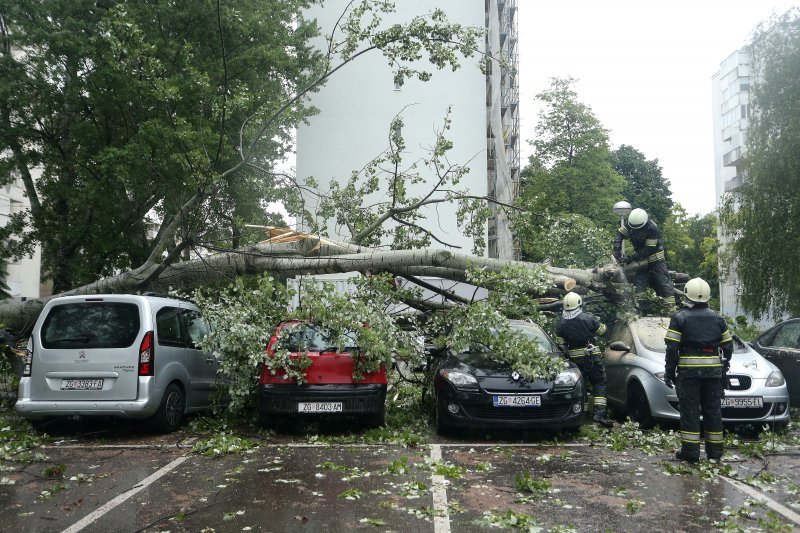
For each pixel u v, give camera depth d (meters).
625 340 10.44
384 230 13.07
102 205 17.62
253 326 8.97
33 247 20.44
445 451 7.96
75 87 17.36
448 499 5.84
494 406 8.38
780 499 5.92
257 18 18.78
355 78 33.44
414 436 8.50
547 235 12.30
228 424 9.62
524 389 8.43
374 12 11.60
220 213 12.21
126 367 8.62
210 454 7.64
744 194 26.00
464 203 12.66
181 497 5.91
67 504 5.73
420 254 11.03
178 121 12.82
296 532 4.94
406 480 6.51
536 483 6.17
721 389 7.32
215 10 17.78
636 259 10.96
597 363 9.51
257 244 11.96
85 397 8.58
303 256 11.77
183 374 9.42
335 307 8.94
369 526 5.08
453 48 11.35
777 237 24.66
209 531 4.97
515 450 8.03
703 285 7.39
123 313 8.82
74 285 19.72
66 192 18.17
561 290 11.02
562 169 40.84
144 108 17.06
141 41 11.53
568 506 5.62
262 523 5.15
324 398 8.62
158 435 9.00
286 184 13.96
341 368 8.80
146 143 16.16
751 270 25.52
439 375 8.89
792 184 24.50
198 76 11.97
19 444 8.12
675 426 9.39
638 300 11.08
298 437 8.84
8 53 18.00
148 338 8.72
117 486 6.32
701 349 7.27
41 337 8.77
